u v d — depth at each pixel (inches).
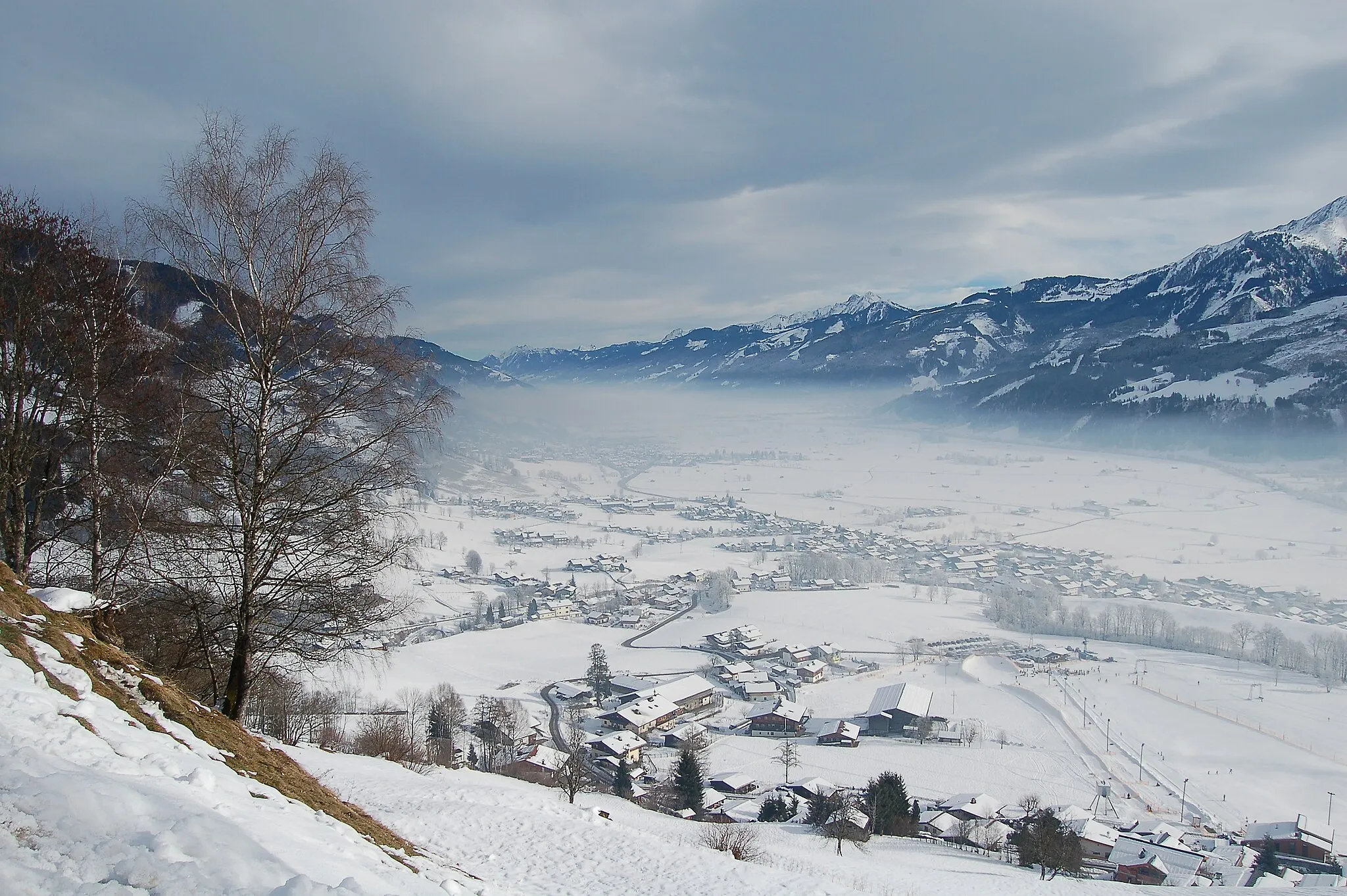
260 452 652.1
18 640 415.8
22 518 730.8
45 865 232.5
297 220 665.0
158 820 276.8
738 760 2694.4
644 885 666.2
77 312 750.5
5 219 730.2
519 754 2288.4
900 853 1565.0
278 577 669.3
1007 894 1058.1
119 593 679.7
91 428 746.2
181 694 503.8
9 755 293.0
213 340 655.8
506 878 629.0
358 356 677.3
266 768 476.4
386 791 880.9
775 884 709.9
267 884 256.5
